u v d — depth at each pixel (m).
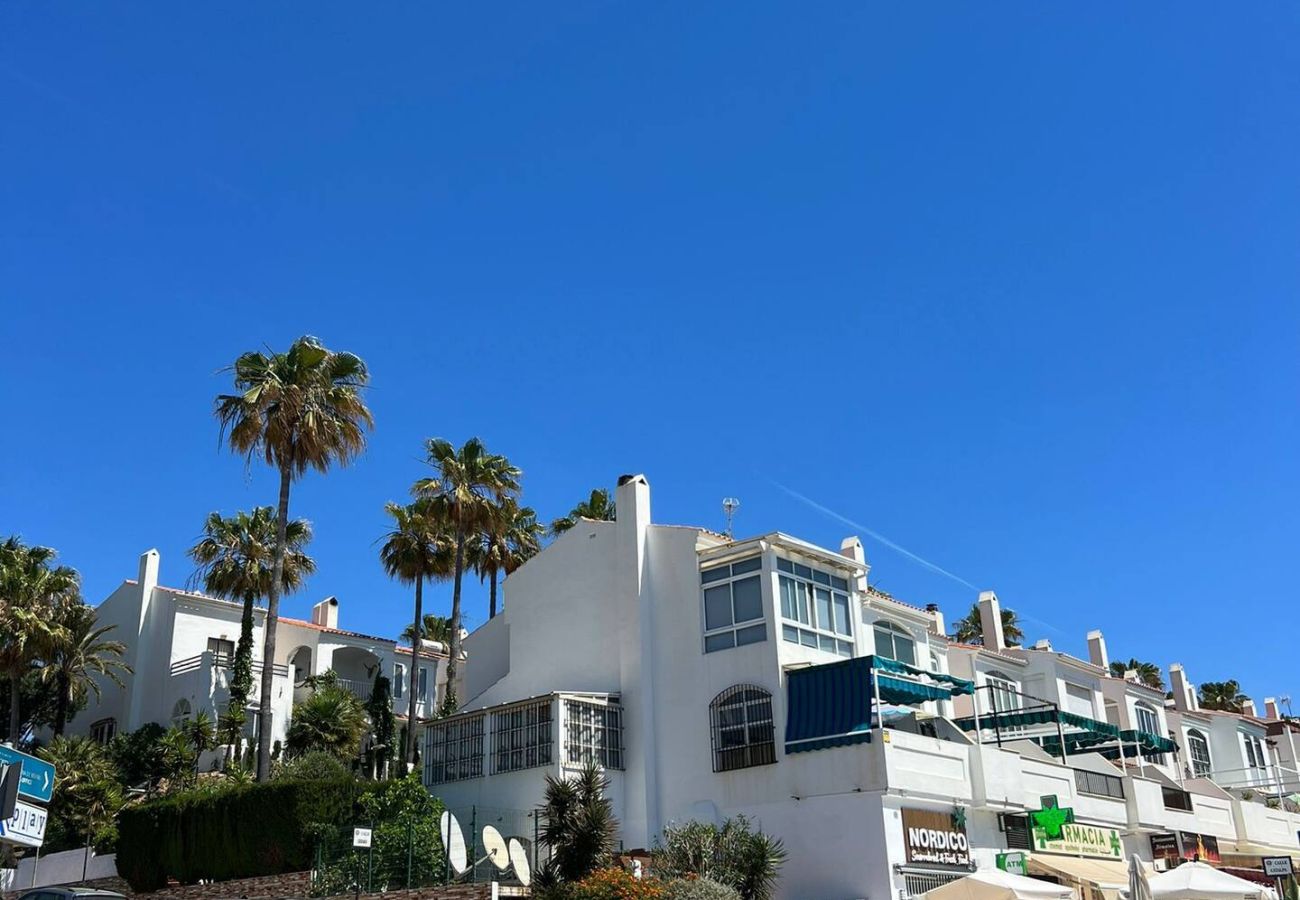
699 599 30.80
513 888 23.92
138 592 51.38
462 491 44.28
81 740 39.09
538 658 33.81
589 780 25.61
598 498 56.00
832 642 30.95
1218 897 24.39
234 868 29.38
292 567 49.00
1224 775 53.03
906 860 26.09
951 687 31.81
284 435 37.12
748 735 28.67
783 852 26.55
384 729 47.38
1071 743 39.78
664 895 22.77
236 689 45.03
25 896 19.47
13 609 44.25
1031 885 21.84
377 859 25.95
